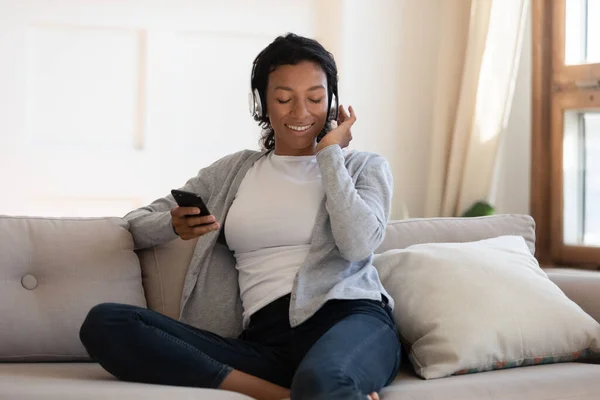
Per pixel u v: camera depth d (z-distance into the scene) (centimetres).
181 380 177
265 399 181
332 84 213
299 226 201
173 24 363
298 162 211
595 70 340
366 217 192
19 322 200
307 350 188
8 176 350
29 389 164
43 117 353
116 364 176
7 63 349
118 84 360
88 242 213
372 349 174
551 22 350
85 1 354
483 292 203
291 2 374
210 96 368
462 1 376
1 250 205
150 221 216
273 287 198
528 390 175
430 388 175
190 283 213
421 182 389
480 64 366
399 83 386
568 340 203
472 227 241
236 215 208
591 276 232
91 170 357
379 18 382
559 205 352
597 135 345
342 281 195
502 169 382
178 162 365
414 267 213
